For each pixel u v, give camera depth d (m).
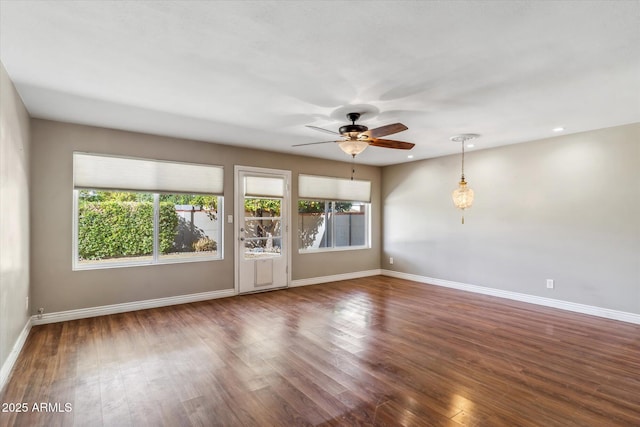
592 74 2.61
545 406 2.20
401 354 3.01
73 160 3.95
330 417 2.07
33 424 1.99
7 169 2.59
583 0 1.71
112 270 4.20
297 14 1.85
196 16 1.87
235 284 5.18
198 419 2.05
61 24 1.95
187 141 4.75
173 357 2.93
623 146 4.02
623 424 2.02
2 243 2.46
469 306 4.61
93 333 3.49
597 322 3.94
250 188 5.36
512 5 1.76
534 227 4.80
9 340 2.68
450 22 1.92
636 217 3.93
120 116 3.68
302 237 6.12
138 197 4.51
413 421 2.03
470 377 2.59
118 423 2.01
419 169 6.39
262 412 2.12
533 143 4.80
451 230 5.84
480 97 3.09
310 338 3.39
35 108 3.40
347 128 3.49
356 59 2.37
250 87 2.87
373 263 7.06
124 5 1.76
